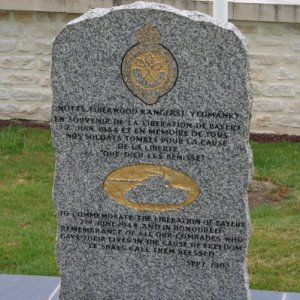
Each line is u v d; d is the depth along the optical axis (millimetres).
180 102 4250
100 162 4383
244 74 4176
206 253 4406
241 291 4414
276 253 5402
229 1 7422
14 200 6266
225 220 4348
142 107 4285
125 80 4270
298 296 4809
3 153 7168
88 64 4281
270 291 4863
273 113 7629
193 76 4211
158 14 4176
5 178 6703
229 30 4145
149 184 4371
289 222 5852
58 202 4449
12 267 5277
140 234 4434
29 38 7684
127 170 4375
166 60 4215
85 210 4441
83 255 4500
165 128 4289
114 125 4328
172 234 4410
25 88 7777
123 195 4402
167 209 4383
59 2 7508
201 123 4258
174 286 4465
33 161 7020
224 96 4211
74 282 4531
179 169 4328
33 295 4816
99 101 4312
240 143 4254
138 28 4211
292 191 6473
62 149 4395
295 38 7477
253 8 7387
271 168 6906
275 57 7531
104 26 4234
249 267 5250
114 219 4434
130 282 4492
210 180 4316
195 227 4383
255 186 6574
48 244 5570
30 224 5887
